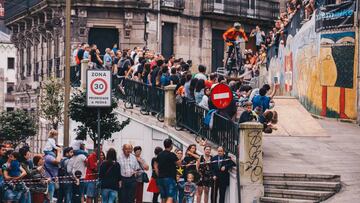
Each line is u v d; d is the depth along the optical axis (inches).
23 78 2546.8
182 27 2241.6
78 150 1023.6
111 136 1268.5
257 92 1175.6
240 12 2416.3
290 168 1019.9
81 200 1019.3
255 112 1085.1
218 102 946.7
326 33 1488.7
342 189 955.3
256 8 2482.8
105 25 2084.2
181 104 1194.0
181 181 975.0
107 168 917.8
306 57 1593.3
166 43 2213.3
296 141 1223.5
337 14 1460.4
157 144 1241.4
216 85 947.3
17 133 1662.2
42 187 941.8
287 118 1337.4
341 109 1451.8
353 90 1422.2
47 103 1736.0
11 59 3742.6
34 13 2289.6
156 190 994.1
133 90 1352.1
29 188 928.3
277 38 1844.2
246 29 2480.3
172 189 910.4
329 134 1295.5
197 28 2303.2
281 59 1830.7
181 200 977.5
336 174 978.7
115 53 1603.1
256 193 964.0
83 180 1003.9
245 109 1046.4
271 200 952.3
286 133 1277.1
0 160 911.7
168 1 2161.7
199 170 975.0
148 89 1295.5
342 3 1450.5
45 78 2139.5
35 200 938.7
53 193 1029.8
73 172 1008.9
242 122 1009.5
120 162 959.6
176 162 912.9
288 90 1759.4
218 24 2373.3
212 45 2365.9
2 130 1656.0
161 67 1268.5
